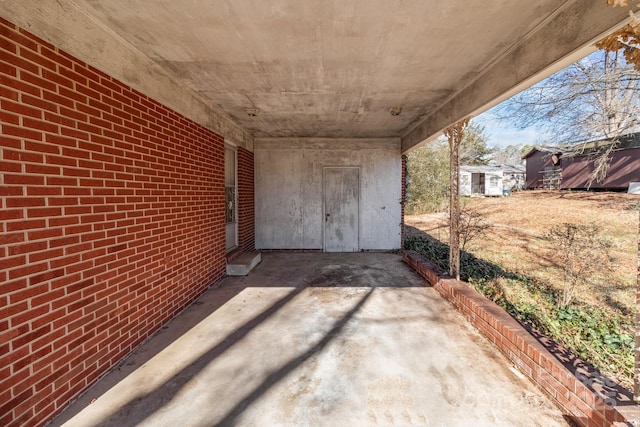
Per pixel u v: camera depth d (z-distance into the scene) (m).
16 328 1.68
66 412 1.96
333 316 3.49
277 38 2.59
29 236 1.77
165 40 2.61
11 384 1.65
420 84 3.69
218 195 4.88
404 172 7.55
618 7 1.73
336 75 3.43
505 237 7.80
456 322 3.32
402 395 2.13
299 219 7.36
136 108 2.80
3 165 1.62
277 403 2.06
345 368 2.46
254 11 2.20
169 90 3.40
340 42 2.67
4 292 1.62
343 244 7.39
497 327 2.75
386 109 4.79
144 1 2.06
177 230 3.56
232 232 5.98
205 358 2.61
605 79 6.93
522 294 4.00
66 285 2.02
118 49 2.56
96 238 2.29
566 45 2.14
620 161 13.84
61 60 2.00
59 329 1.96
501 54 2.91
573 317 3.29
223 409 2.00
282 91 3.93
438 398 2.09
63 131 2.01
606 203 11.05
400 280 4.94
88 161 2.22
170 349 2.76
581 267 4.10
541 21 2.33
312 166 7.29
